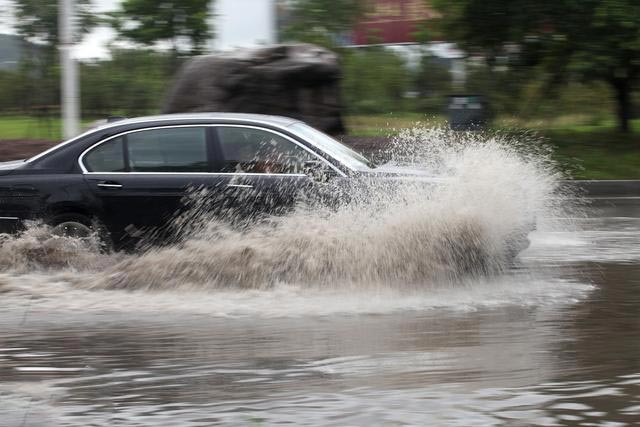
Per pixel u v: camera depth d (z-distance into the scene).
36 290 9.33
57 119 30.20
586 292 9.18
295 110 21.03
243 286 9.42
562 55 26.17
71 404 5.65
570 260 11.30
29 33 28.83
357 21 32.72
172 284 9.43
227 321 7.95
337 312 8.28
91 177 10.23
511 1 25.08
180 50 29.25
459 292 9.18
